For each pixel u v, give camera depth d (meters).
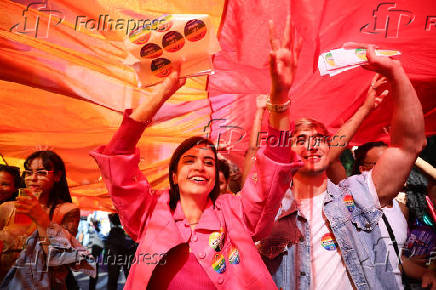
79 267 2.38
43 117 2.59
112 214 4.14
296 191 2.08
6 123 2.60
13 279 2.24
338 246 1.96
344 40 2.40
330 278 1.91
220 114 2.79
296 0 2.26
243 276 1.48
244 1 2.25
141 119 1.50
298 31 2.31
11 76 2.42
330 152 2.48
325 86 2.73
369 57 1.73
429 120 3.22
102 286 3.85
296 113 2.94
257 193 1.56
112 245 4.04
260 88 2.54
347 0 2.28
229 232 1.57
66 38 2.34
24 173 2.46
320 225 2.00
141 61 1.55
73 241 2.37
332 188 2.06
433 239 2.61
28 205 2.29
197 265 1.49
